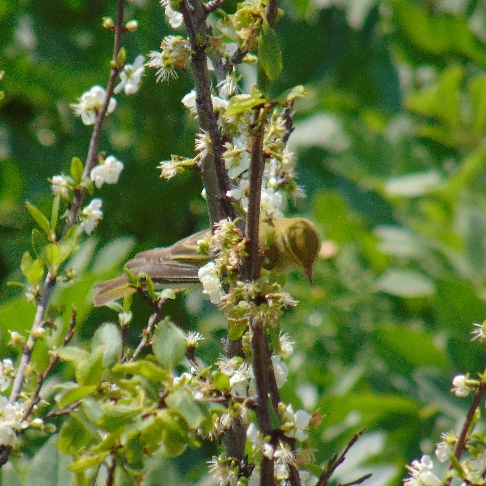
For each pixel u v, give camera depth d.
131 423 4.43
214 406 4.78
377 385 10.58
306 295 11.64
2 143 13.23
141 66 7.18
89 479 4.88
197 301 12.02
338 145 13.95
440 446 5.29
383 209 13.39
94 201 6.87
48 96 13.68
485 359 10.44
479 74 14.85
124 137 13.19
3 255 12.56
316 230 10.84
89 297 9.48
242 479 5.53
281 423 5.14
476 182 13.10
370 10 15.05
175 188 12.94
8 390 7.08
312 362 11.17
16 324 9.21
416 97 14.14
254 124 4.71
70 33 13.62
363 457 9.32
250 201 5.05
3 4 13.44
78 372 4.51
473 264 11.98
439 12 16.47
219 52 6.33
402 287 11.82
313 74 14.38
